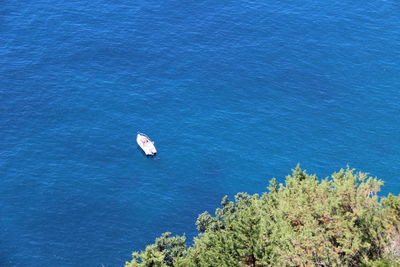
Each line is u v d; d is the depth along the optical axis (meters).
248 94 148.12
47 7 174.50
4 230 112.56
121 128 137.62
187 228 116.00
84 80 150.38
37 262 107.25
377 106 144.50
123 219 116.88
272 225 66.50
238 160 130.50
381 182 67.81
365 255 61.22
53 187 122.44
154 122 139.62
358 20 171.50
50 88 147.12
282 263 62.91
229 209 88.81
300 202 68.31
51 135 134.75
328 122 140.38
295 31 167.75
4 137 133.38
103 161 129.50
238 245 64.94
